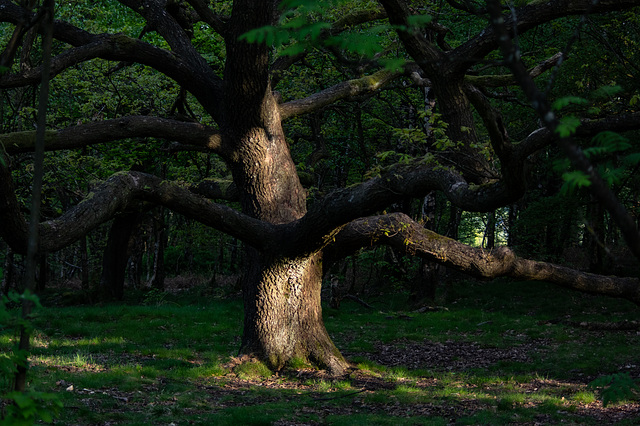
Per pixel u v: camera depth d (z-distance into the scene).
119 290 24.42
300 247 10.41
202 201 9.90
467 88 7.50
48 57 3.26
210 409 8.20
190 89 11.23
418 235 10.17
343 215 9.33
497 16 1.79
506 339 15.08
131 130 10.15
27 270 3.08
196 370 10.40
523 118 19.73
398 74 12.87
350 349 13.87
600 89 2.17
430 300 21.17
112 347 12.72
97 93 20.08
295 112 11.63
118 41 10.45
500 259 9.79
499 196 6.32
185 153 20.81
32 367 3.26
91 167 20.41
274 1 9.67
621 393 3.41
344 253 11.30
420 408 8.63
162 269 27.45
